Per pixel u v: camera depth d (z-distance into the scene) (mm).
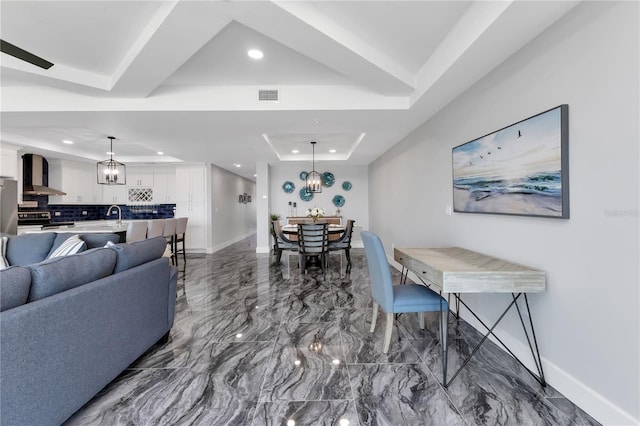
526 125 1938
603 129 1467
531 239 1957
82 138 5141
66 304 1436
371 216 7344
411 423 1525
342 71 2535
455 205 2883
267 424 1521
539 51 1856
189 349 2316
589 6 1530
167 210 7629
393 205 5246
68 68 2648
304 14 1853
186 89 3143
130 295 1924
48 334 1342
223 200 8250
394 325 2773
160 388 1817
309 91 3166
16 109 3014
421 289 2428
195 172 7266
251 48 2443
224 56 2566
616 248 1413
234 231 9406
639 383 1324
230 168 8039
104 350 1687
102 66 2635
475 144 2520
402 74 2754
